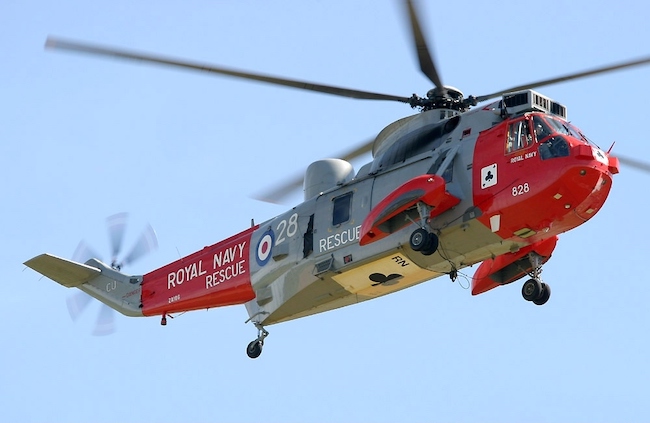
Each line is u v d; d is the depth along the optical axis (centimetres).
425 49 8162
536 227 8019
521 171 7900
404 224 8288
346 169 9438
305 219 9294
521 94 8156
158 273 10869
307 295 9231
